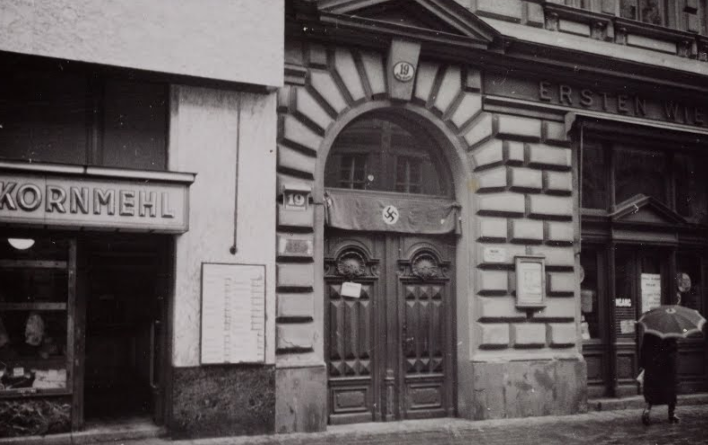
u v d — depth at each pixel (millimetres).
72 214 8125
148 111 9156
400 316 10656
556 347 11305
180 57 8914
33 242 8344
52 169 8008
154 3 8836
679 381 12820
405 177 10906
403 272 10758
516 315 11031
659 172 13156
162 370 8938
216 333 8922
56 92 8773
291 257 9562
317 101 10000
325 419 9586
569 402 11203
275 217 9461
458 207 10961
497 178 11070
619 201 12625
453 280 11086
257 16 9352
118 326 9414
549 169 11523
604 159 12555
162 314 9039
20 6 8172
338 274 10305
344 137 10516
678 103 12992
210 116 9211
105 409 9359
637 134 12258
